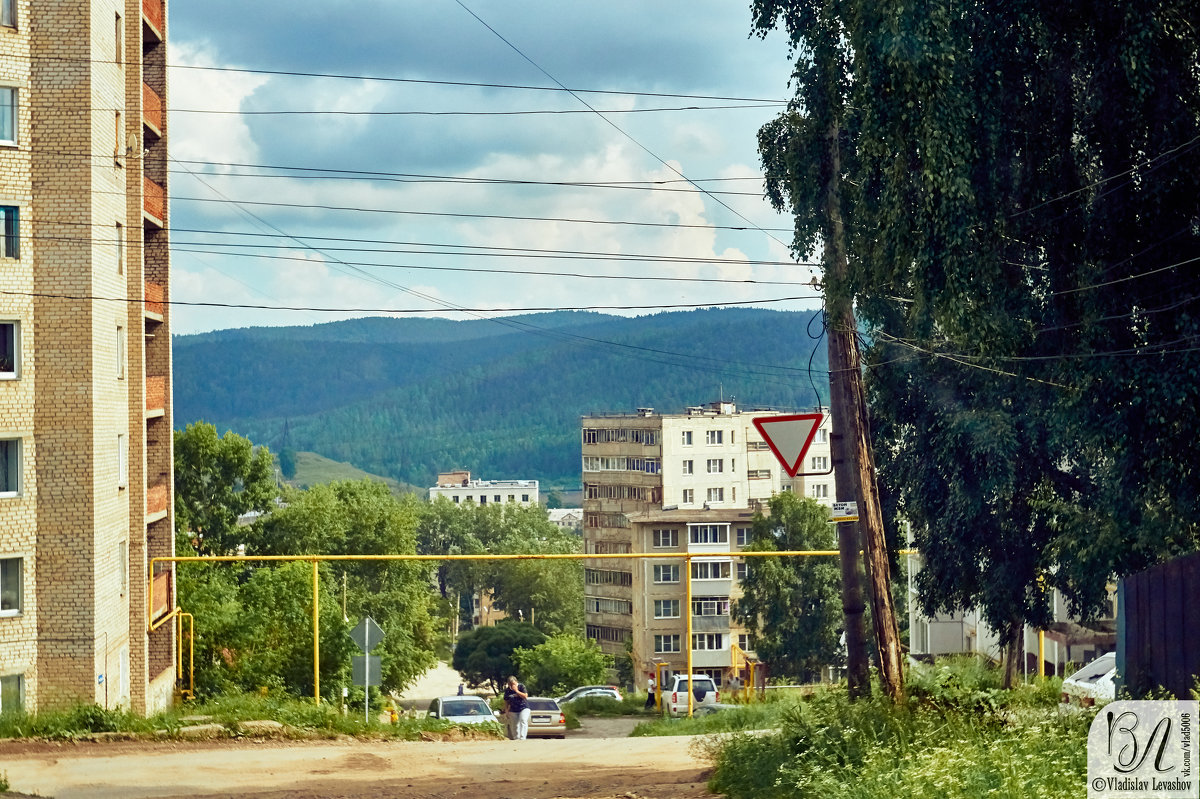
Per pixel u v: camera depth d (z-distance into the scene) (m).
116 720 22.53
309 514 67.06
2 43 29.38
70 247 29.81
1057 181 15.25
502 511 177.25
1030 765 9.75
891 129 14.35
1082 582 20.89
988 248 14.56
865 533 16.97
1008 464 21.52
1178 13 14.18
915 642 55.56
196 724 22.69
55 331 29.75
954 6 14.27
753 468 131.62
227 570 62.16
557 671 95.19
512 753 20.83
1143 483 16.80
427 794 15.59
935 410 23.41
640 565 106.25
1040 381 16.98
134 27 34.09
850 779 11.57
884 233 15.17
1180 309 15.24
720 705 38.47
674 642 104.94
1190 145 14.38
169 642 39.19
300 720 23.81
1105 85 14.65
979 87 14.44
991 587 23.59
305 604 55.41
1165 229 15.11
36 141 29.67
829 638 72.88
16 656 29.27
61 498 29.73
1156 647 12.78
